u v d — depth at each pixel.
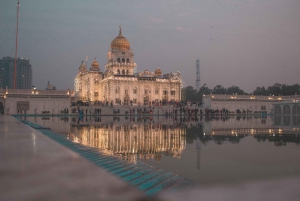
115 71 107.00
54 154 6.02
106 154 13.03
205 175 9.27
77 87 122.50
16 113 75.50
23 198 2.76
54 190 3.09
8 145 7.72
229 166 11.02
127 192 3.08
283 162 11.89
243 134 24.56
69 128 31.20
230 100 95.81
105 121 47.78
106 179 3.66
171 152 14.73
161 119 56.19
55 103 78.75
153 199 2.91
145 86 100.19
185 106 92.00
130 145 17.45
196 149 15.85
